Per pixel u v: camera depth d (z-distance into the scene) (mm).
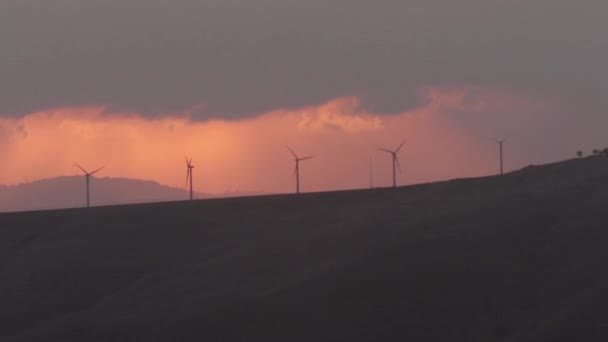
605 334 141250
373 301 169625
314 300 174125
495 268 174000
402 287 172250
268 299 178875
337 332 162500
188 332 174750
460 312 162125
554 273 168375
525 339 146750
